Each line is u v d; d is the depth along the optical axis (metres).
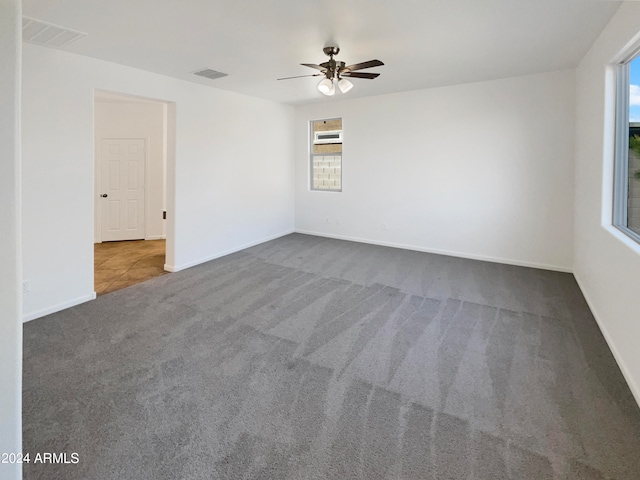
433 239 5.80
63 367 2.47
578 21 2.98
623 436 1.82
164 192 6.99
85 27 2.94
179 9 2.66
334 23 2.96
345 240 6.68
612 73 3.12
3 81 1.16
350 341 2.87
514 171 5.02
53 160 3.39
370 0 2.57
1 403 1.21
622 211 3.09
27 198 3.22
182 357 2.62
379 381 2.33
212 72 4.34
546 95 4.68
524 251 5.06
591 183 3.63
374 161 6.23
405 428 1.90
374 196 6.31
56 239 3.44
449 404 2.10
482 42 3.46
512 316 3.34
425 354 2.67
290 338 2.92
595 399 2.13
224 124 5.45
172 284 4.27
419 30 3.13
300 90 5.42
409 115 5.77
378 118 6.09
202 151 5.10
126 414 2.00
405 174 5.94
